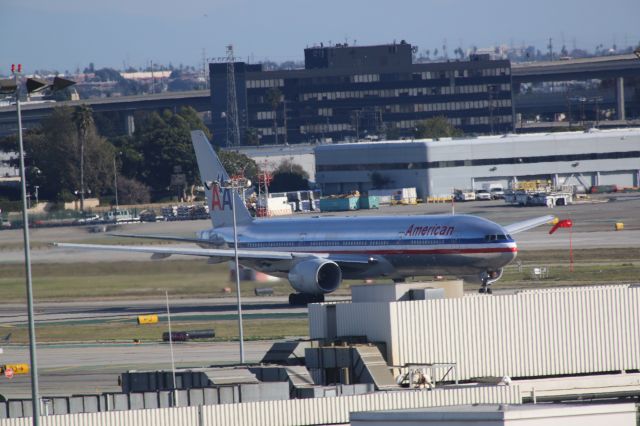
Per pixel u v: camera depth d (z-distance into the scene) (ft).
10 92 495.00
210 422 526.98
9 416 541.34
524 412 378.53
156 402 549.54
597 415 383.65
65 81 501.97
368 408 542.98
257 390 559.38
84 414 515.91
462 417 384.68
